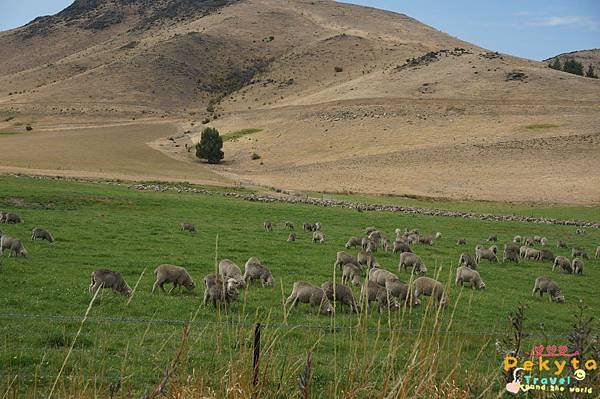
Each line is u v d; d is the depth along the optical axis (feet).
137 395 30.07
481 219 197.16
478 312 64.54
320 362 37.86
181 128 539.70
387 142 407.03
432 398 18.78
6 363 35.70
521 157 342.03
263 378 18.80
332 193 258.78
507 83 545.03
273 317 54.65
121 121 595.06
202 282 73.15
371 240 114.32
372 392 18.80
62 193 169.48
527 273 101.91
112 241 102.27
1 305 54.49
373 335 46.85
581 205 244.01
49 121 585.63
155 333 45.42
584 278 100.94
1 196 153.69
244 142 454.81
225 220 150.61
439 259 110.01
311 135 453.17
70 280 68.18
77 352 38.88
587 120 418.51
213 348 38.65
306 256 100.42
